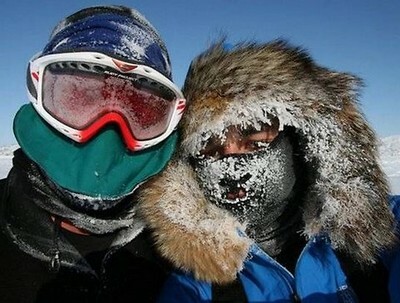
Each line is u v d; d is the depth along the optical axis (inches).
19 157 15.2
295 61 18.3
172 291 16.0
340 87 18.3
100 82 14.7
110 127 14.7
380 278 17.0
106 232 15.2
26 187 14.6
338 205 17.4
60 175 14.2
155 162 16.1
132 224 16.1
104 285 14.9
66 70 14.4
